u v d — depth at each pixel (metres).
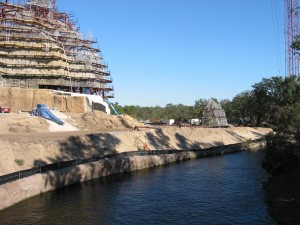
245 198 42.00
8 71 105.88
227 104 188.12
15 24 110.38
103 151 61.88
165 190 46.00
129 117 101.44
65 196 41.75
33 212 35.47
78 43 125.50
